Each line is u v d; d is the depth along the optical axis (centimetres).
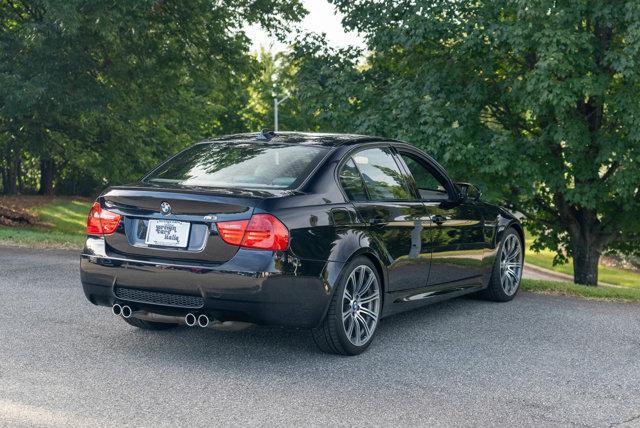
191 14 2261
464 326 666
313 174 541
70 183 5341
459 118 1583
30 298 721
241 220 491
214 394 445
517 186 1622
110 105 2255
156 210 512
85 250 536
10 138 2545
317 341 539
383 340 603
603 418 425
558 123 1544
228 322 506
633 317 744
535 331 655
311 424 397
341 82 1750
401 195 622
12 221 2523
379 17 1669
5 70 1914
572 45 1349
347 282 535
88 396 431
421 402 443
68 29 1803
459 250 693
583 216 1819
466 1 1574
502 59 1620
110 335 584
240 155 575
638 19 1334
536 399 457
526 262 3912
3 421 382
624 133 1516
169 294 504
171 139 2872
